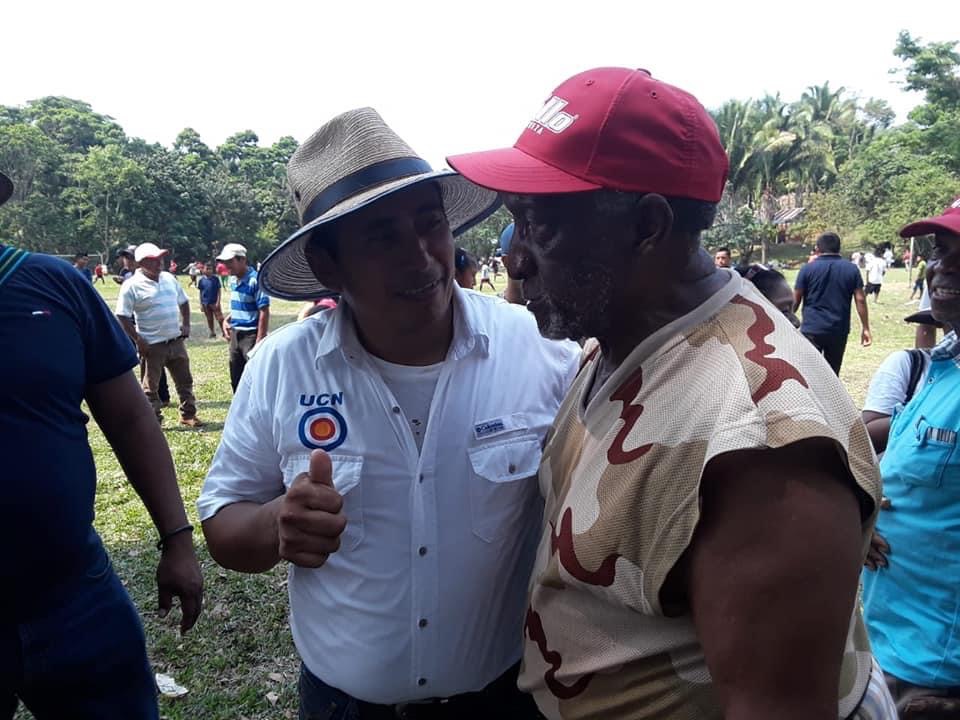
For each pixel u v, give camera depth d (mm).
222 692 3061
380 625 1491
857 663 1064
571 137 1026
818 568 814
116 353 1962
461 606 1510
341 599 1514
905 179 33625
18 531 1615
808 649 818
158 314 6855
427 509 1482
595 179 1009
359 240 1417
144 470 2072
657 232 1026
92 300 1905
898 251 36000
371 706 1550
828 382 929
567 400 1358
